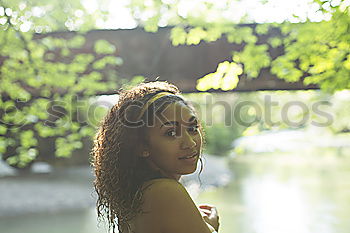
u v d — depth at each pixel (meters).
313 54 5.09
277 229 9.55
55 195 14.11
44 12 6.05
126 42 6.16
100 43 5.93
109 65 6.23
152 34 6.13
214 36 5.53
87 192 14.55
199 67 6.01
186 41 5.96
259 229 9.60
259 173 18.95
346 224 9.70
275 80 5.89
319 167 20.25
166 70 6.07
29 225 10.88
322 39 5.04
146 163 1.74
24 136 6.68
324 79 5.22
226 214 11.16
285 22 5.26
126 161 1.73
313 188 14.45
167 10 5.69
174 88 1.83
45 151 17.88
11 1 5.87
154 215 1.61
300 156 25.27
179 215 1.60
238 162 23.59
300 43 5.14
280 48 5.87
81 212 12.17
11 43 5.97
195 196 14.04
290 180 16.45
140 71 6.12
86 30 6.12
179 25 5.69
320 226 9.61
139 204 1.65
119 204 1.75
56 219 11.41
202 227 1.61
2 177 16.84
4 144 6.62
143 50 6.14
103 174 1.81
